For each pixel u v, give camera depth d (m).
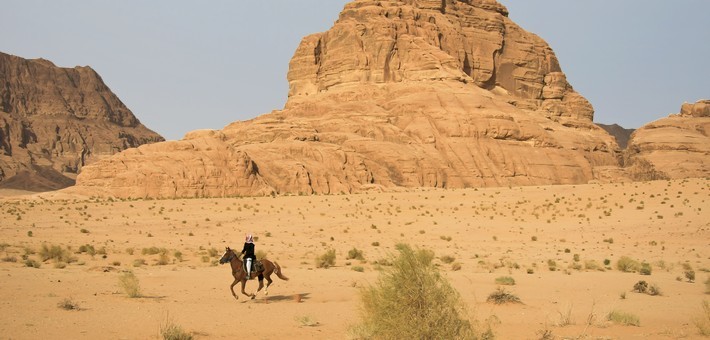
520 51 169.75
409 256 14.36
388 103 138.62
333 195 95.75
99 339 17.25
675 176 126.19
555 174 130.62
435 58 144.25
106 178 110.00
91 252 47.06
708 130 150.12
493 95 146.75
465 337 14.11
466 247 56.69
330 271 37.72
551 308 24.12
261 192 105.25
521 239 61.22
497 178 124.75
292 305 24.31
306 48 160.75
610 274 38.09
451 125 129.88
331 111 140.38
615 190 80.75
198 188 104.88
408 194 91.38
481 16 167.12
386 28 148.88
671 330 19.42
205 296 26.62
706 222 60.94
